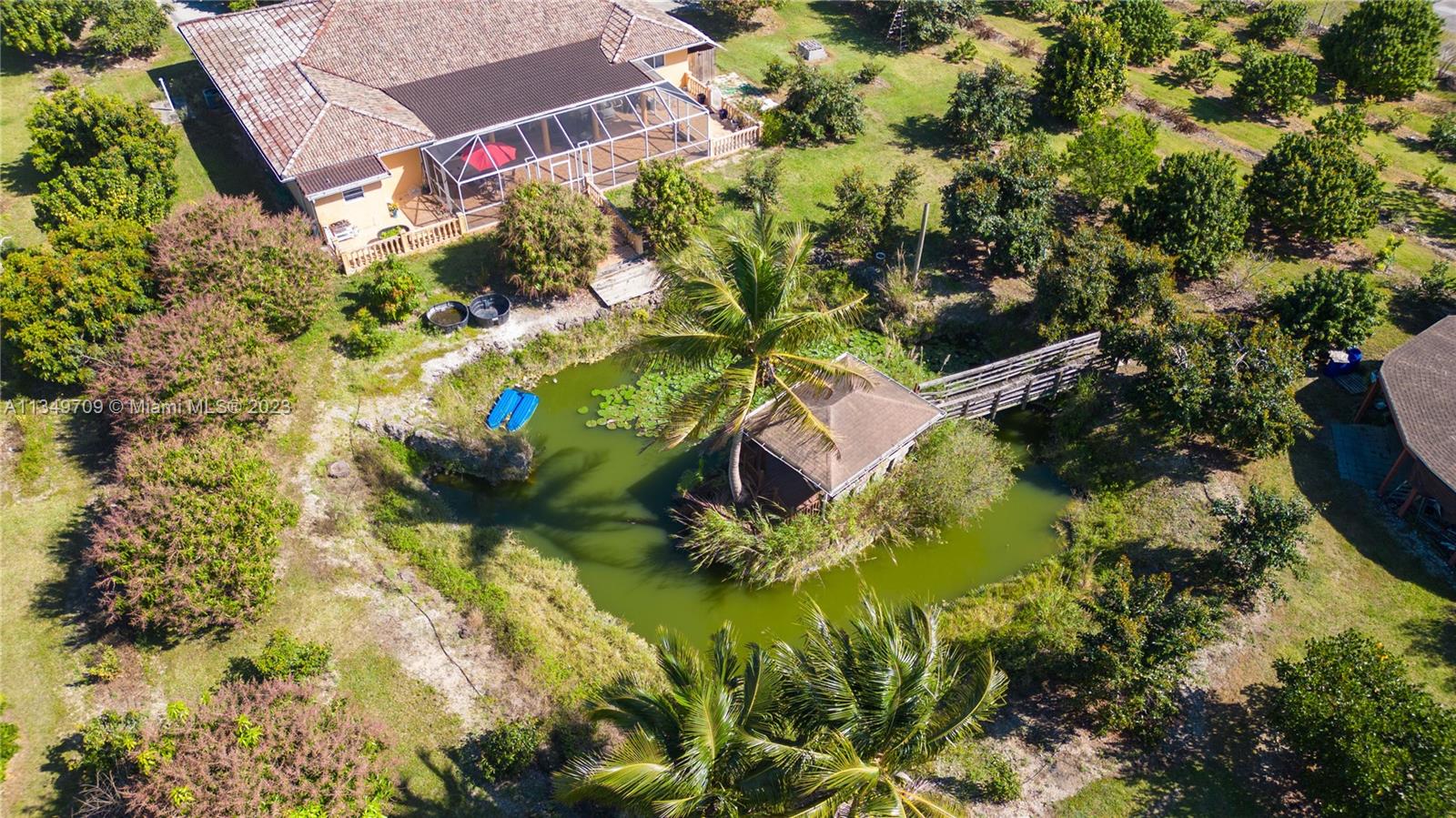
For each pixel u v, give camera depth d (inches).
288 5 1845.5
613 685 830.5
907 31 2294.5
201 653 1054.4
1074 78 1955.0
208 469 1102.4
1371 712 910.4
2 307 1259.8
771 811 738.2
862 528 1235.9
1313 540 1204.5
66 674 1025.5
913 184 1674.5
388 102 1684.3
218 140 1851.6
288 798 846.5
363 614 1109.7
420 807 935.0
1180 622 1010.7
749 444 1323.8
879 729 737.6
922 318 1561.3
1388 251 1592.0
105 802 865.5
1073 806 960.3
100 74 2017.7
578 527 1272.1
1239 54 2229.3
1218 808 956.0
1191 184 1510.8
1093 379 1406.3
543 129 1683.1
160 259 1349.7
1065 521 1277.1
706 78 2102.6
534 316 1534.2
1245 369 1289.4
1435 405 1213.1
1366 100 1952.5
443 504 1283.2
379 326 1476.4
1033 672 1070.4
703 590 1200.8
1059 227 1688.0
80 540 1156.5
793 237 1080.2
